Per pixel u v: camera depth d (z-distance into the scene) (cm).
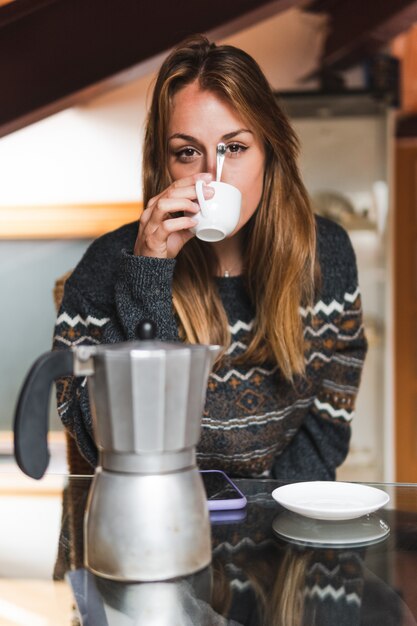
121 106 341
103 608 72
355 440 340
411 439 424
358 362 152
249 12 261
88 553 80
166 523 77
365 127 329
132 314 125
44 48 261
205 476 115
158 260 123
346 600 74
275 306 134
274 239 133
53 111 269
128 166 343
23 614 71
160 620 70
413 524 96
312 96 326
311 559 85
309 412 151
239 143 124
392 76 369
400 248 426
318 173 331
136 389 72
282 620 70
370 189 330
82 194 345
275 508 103
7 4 254
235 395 138
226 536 92
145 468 76
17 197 346
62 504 105
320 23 352
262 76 128
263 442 142
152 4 261
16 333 352
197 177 118
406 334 426
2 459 341
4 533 93
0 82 262
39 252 350
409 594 76
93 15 261
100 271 141
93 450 132
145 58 261
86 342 141
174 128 124
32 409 74
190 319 135
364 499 101
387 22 333
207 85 122
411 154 421
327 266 146
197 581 78
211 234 120
